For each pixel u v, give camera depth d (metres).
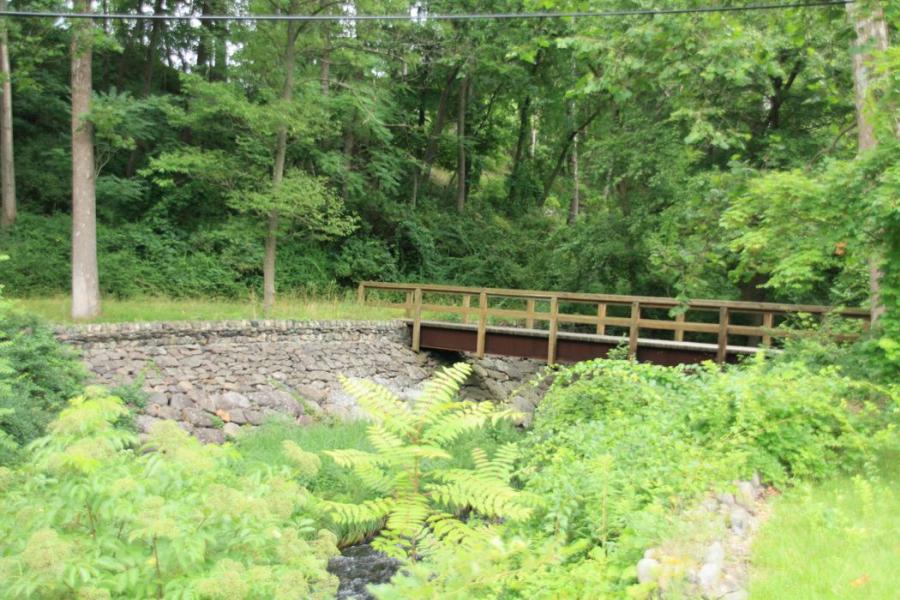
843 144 11.40
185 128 20.28
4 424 7.01
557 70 24.31
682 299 10.08
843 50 10.34
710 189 9.58
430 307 15.34
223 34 18.12
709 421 5.89
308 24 13.50
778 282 7.82
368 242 20.92
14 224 16.98
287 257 19.44
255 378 12.10
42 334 9.15
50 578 2.62
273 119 12.76
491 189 28.52
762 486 5.34
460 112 25.02
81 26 11.98
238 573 2.85
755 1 9.16
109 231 17.73
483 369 15.55
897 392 5.72
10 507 3.10
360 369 13.98
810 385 5.99
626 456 5.21
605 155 15.98
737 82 8.91
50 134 20.44
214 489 3.13
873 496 4.92
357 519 4.44
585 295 13.31
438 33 20.97
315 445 9.41
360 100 14.77
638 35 8.98
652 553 3.65
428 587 2.94
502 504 4.51
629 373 7.17
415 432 4.91
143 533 2.83
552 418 7.40
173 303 15.19
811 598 3.43
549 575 3.72
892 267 6.00
